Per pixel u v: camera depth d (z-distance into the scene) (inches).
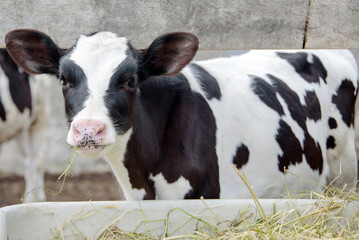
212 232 192.1
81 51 205.5
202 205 193.8
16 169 490.6
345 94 305.1
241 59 283.1
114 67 201.8
